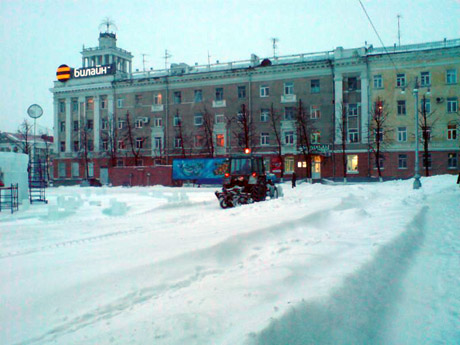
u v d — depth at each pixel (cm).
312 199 1489
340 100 4378
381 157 4269
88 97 5691
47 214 1316
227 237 676
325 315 358
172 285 468
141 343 304
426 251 685
